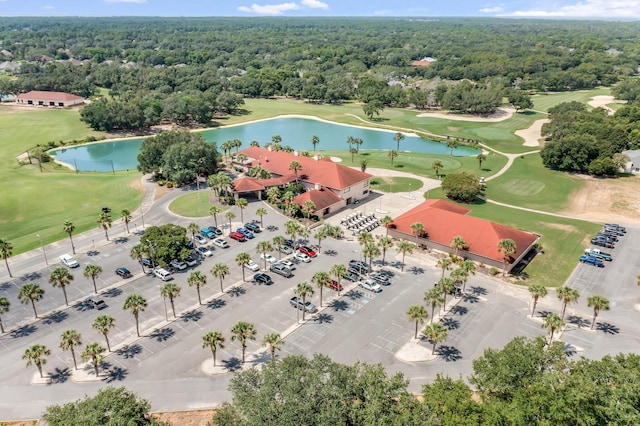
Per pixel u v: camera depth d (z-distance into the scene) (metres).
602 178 179.25
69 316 91.12
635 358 65.44
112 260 113.12
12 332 86.25
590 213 146.00
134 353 80.62
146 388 72.62
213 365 77.69
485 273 107.69
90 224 134.00
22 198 149.25
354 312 92.69
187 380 74.31
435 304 82.44
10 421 66.62
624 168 185.38
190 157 165.88
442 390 61.12
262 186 152.88
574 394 56.50
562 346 67.56
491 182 176.62
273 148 189.12
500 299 97.06
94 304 93.19
